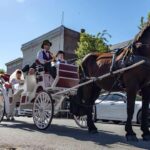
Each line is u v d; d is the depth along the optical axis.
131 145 7.46
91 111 9.84
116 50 8.83
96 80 9.13
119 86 8.59
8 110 11.71
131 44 8.26
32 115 10.98
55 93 10.27
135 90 8.07
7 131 9.52
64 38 32.62
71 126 11.55
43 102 10.10
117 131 10.48
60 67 10.26
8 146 7.05
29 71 10.93
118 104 15.66
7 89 11.77
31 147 6.95
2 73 12.68
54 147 7.00
